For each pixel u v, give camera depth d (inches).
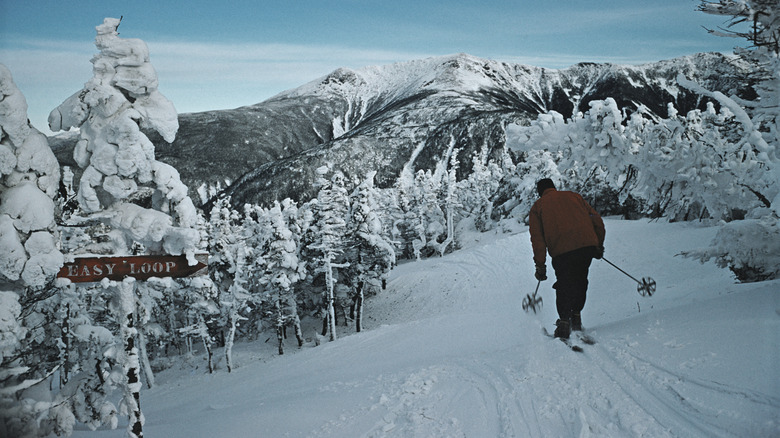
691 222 717.9
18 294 213.8
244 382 581.0
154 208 214.1
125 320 201.6
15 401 215.0
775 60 278.8
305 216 1625.2
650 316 229.5
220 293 1417.3
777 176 278.5
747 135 290.4
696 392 129.2
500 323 370.3
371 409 177.8
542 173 2460.6
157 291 1238.3
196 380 1194.0
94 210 204.5
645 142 475.8
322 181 1475.1
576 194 229.9
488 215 3036.4
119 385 211.3
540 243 223.6
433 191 3058.6
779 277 268.5
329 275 1491.1
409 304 1749.5
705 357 149.6
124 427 346.9
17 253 191.5
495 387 171.6
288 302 1565.0
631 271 550.0
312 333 1820.9
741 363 136.1
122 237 207.0
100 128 201.3
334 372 354.9
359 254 1652.3
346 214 1679.4
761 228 270.4
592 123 492.4
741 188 395.2
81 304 694.5
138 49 197.2
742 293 215.5
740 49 290.4
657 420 120.5
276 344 1706.4
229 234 1590.8
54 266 196.1
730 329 166.1
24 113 199.6
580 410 136.0
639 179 501.7
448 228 3068.4
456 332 382.0
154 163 204.2
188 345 1835.6
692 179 445.1
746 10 258.8
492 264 1726.1
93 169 201.6
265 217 1647.4
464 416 151.8
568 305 214.8
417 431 147.0
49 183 207.2
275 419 193.3
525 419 139.2
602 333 218.1
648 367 155.4
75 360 561.3
